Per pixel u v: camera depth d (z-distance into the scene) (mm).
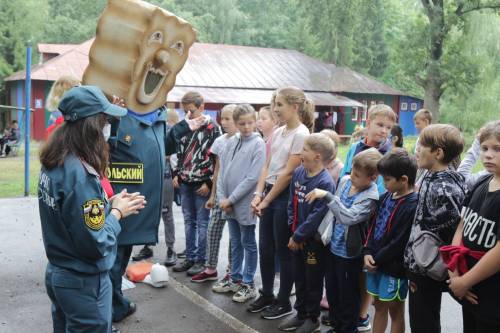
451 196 2785
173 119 6102
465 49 27031
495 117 26828
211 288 4824
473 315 2654
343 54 31453
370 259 3256
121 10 3539
